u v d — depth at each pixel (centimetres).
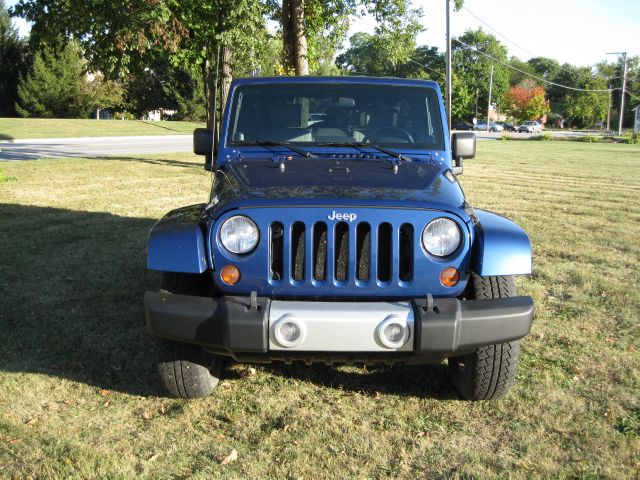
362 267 324
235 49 1284
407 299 328
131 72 1480
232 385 403
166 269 324
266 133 434
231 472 307
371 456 323
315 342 307
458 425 357
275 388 400
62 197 1096
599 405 379
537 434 346
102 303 543
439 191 348
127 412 361
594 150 3497
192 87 5459
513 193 1319
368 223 321
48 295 560
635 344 476
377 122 437
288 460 318
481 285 355
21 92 4788
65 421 348
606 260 736
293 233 324
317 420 359
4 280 600
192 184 1312
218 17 1254
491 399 384
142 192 1178
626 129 10775
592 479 303
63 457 312
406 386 406
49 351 440
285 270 320
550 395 390
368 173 374
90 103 5050
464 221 329
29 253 702
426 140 433
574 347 469
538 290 610
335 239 323
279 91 443
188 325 317
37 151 2295
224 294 333
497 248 326
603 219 1009
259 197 326
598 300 583
